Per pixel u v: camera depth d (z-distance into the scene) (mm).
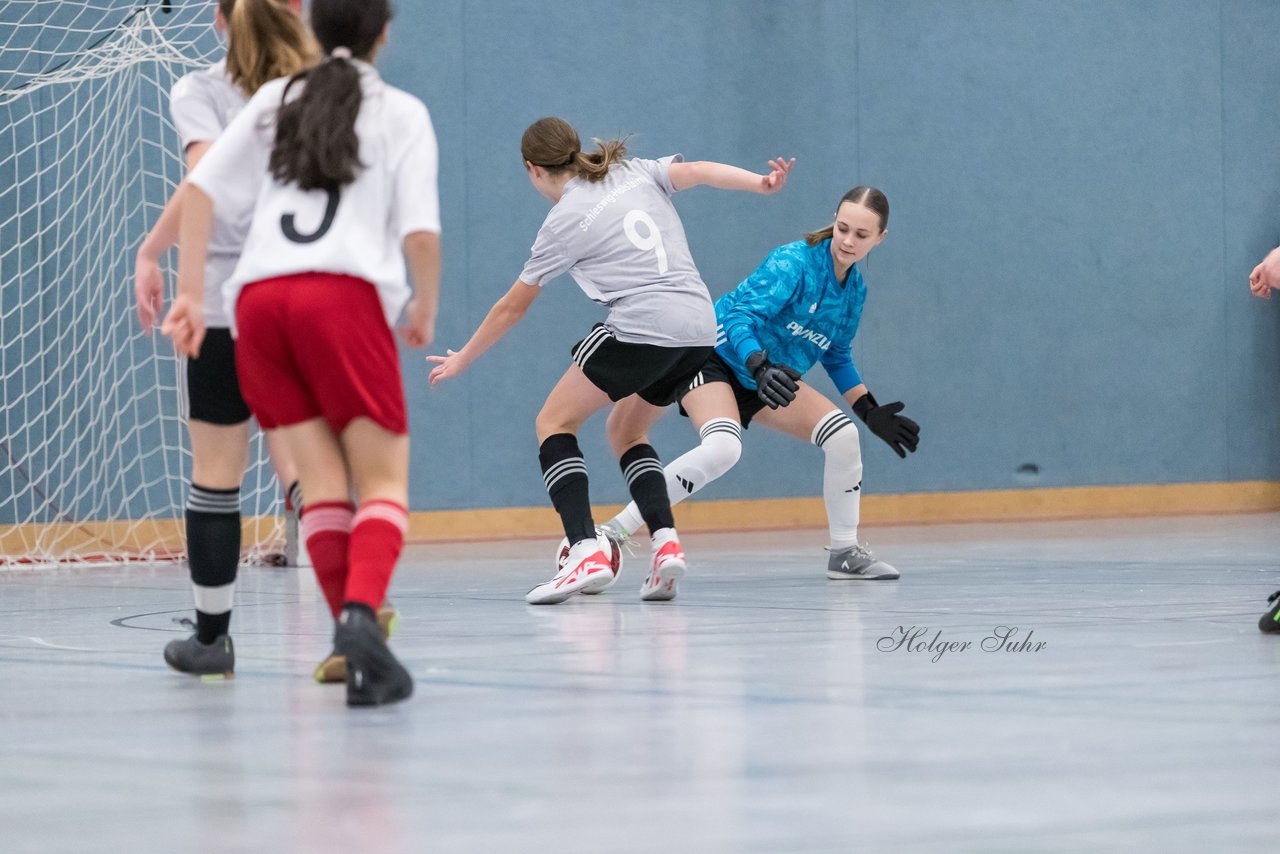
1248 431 35875
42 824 4754
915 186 32312
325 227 7242
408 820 4727
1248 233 35875
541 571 19328
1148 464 34656
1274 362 36250
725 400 15352
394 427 7359
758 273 15445
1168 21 35031
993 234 33062
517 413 28812
